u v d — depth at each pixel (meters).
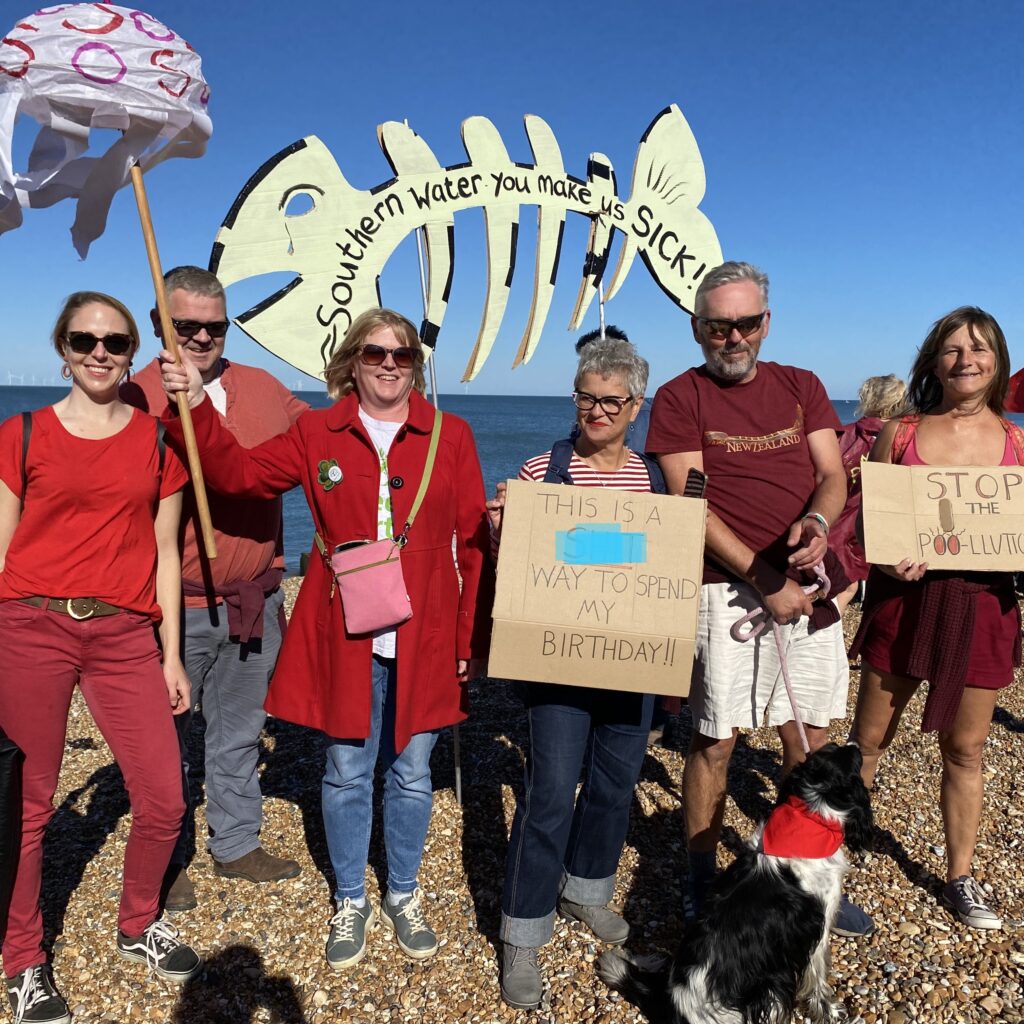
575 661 2.48
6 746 2.20
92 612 2.51
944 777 3.12
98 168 2.59
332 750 2.83
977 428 3.03
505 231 4.42
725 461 2.83
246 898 3.26
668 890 3.31
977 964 2.82
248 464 2.72
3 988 2.74
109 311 2.40
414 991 2.77
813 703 3.01
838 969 2.81
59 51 2.32
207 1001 2.73
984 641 2.92
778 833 2.47
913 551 2.86
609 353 2.56
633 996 2.60
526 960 2.73
